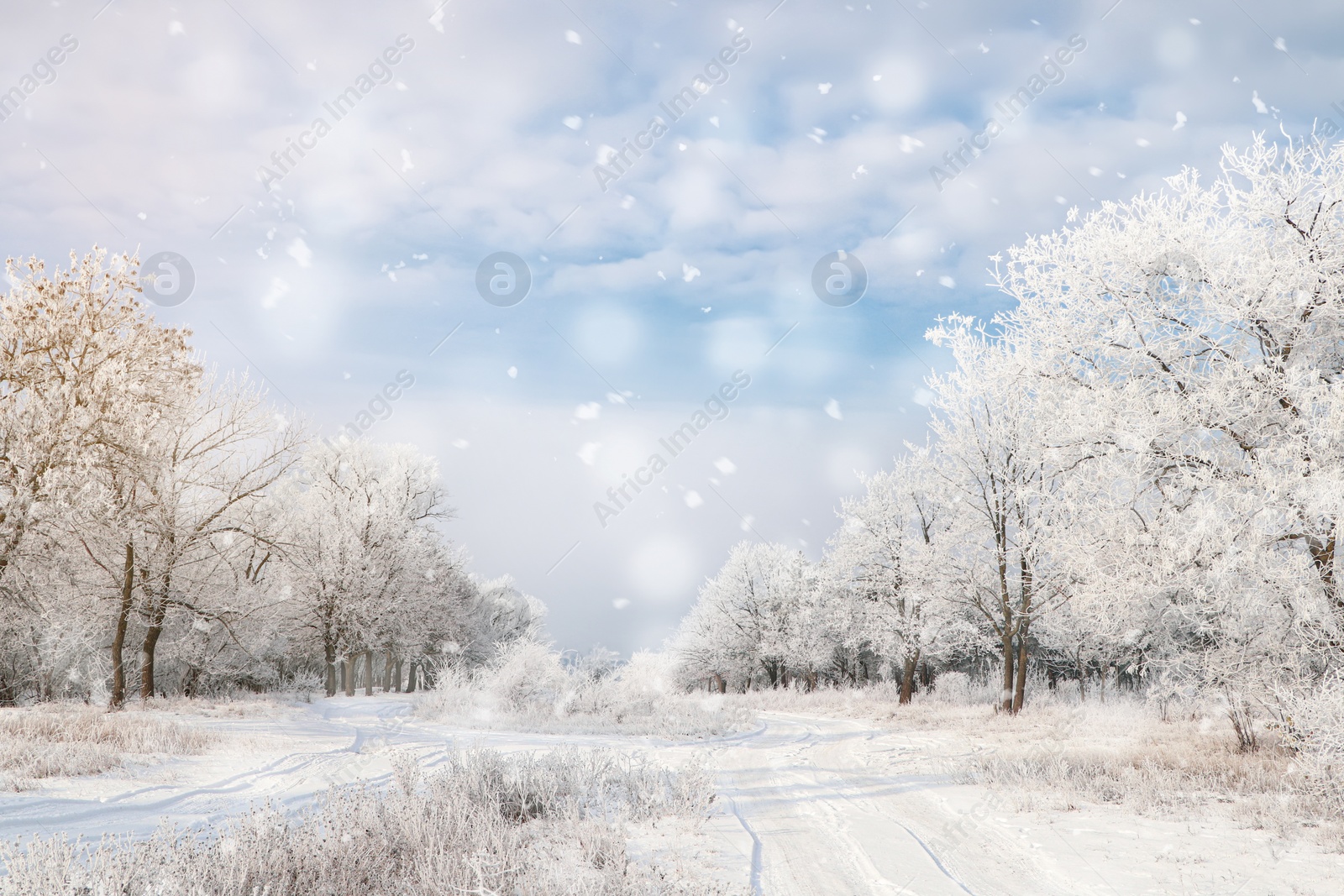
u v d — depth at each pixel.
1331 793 8.70
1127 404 12.78
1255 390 11.73
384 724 20.88
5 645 20.25
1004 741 16.61
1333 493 10.31
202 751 12.03
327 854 5.21
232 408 23.31
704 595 51.38
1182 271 12.88
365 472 36.16
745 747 17.47
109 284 18.22
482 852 5.23
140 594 21.34
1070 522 14.41
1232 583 11.52
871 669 49.97
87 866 4.70
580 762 10.03
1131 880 6.49
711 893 5.57
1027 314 15.38
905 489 29.19
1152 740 14.54
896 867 6.92
